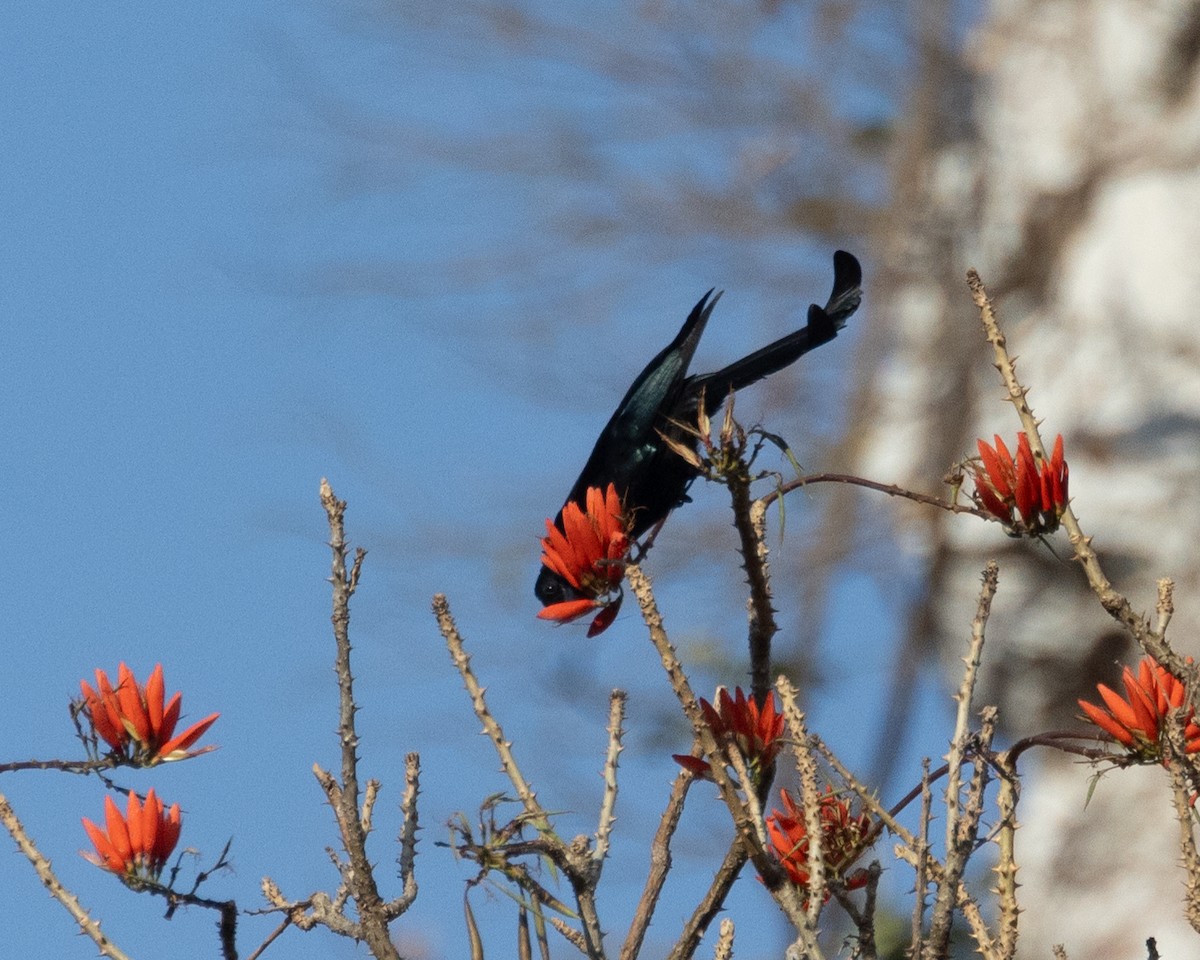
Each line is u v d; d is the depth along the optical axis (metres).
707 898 4.20
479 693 4.36
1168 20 13.80
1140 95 13.98
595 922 4.03
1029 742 4.11
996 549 12.75
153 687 4.18
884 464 13.51
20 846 4.05
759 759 4.17
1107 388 13.21
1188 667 3.97
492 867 3.96
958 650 12.96
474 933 3.98
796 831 4.12
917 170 14.45
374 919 4.04
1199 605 12.30
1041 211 13.99
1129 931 11.95
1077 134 14.03
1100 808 12.54
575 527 4.68
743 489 4.32
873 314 14.12
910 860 4.10
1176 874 11.98
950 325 13.86
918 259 14.22
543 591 6.71
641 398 7.03
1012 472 4.36
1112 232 13.62
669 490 7.09
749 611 4.52
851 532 13.03
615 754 4.37
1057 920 12.38
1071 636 12.63
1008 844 4.00
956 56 14.66
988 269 14.02
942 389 13.59
